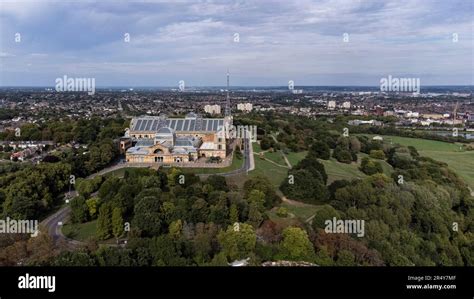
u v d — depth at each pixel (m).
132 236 144.50
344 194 185.00
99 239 155.00
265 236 147.88
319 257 136.88
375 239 151.25
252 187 191.38
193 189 179.88
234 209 158.25
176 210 157.00
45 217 183.75
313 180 199.12
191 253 133.88
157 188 180.38
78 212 173.12
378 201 180.12
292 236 138.50
